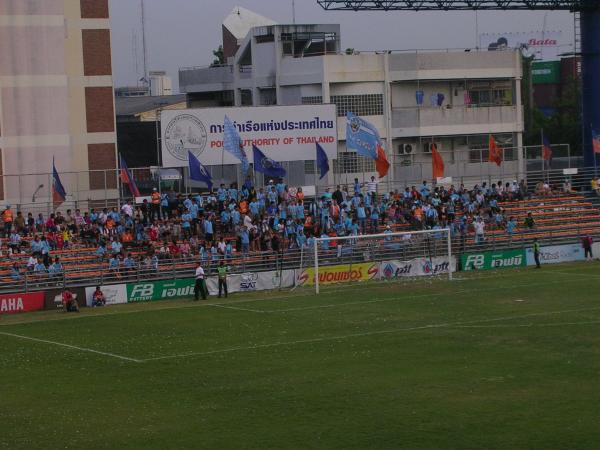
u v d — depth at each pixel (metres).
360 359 56.38
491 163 129.38
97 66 110.62
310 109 110.44
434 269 97.25
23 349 63.22
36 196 104.69
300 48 137.25
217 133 107.31
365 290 87.19
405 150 132.88
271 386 50.34
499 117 136.12
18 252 90.25
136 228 96.12
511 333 63.12
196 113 106.56
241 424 43.47
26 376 54.88
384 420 43.31
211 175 116.75
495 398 46.38
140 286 85.50
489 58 136.12
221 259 90.25
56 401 48.81
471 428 41.72
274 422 43.59
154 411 46.19
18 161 105.38
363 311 74.69
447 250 98.81
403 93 133.62
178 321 72.88
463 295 81.62
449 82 135.75
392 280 93.25
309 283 91.62
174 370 55.31
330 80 129.62
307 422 43.41
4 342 66.19
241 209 100.19
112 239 93.12
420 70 132.88
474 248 101.50
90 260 89.50
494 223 106.56
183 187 121.50
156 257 88.88
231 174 120.44
